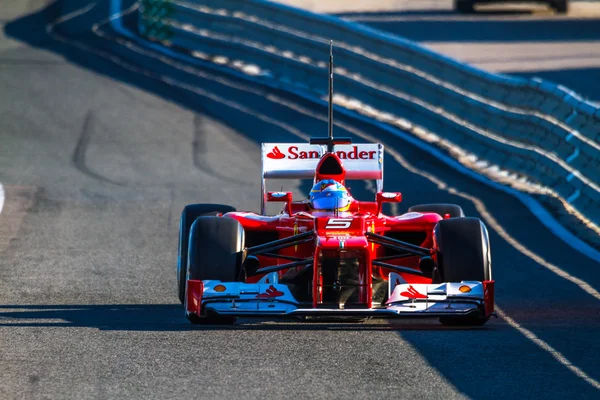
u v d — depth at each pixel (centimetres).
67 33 11212
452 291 2672
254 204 5294
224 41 9662
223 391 2141
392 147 6600
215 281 2691
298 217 3006
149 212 5066
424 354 2444
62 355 2448
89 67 9406
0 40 10819
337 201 3016
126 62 9638
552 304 3212
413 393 2119
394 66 7606
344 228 2811
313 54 8669
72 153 6512
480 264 2777
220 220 2845
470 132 6438
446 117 6775
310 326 2830
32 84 8656
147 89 8556
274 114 7656
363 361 2377
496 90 6456
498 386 2167
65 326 2816
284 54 9188
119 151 6600
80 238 4488
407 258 3194
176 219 4922
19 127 7206
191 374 2269
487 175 5897
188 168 6162
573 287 3478
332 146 3347
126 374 2273
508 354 2445
